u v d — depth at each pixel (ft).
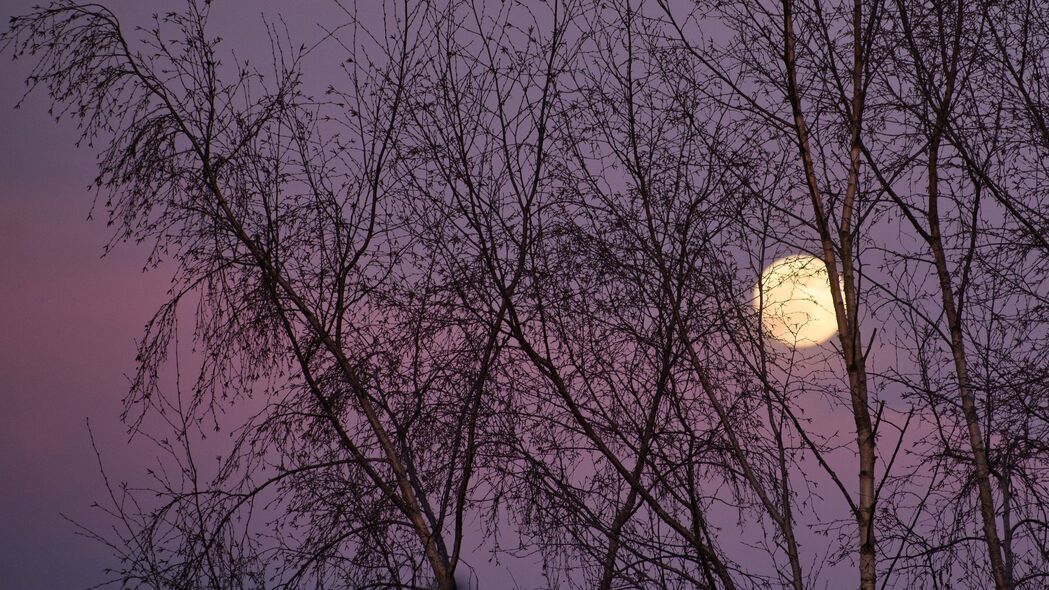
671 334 16.81
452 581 16.74
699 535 15.96
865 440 17.87
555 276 17.44
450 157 16.88
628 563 17.01
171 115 17.79
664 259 17.69
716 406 17.67
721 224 17.97
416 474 18.20
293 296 17.93
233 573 16.93
